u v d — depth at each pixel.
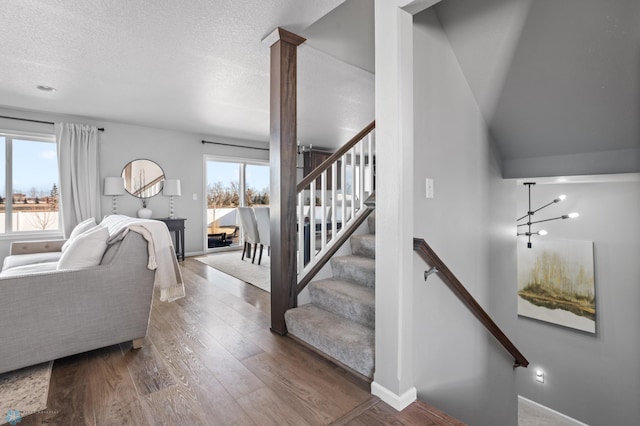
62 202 4.43
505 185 2.96
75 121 4.65
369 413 1.53
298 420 1.47
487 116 2.48
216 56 2.77
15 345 1.76
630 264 3.82
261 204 7.02
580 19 1.71
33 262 3.08
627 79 1.90
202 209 6.00
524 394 4.70
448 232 2.05
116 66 2.96
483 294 2.53
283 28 2.32
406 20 1.57
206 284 3.81
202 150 5.97
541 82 2.11
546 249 4.43
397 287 1.55
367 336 2.02
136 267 2.13
